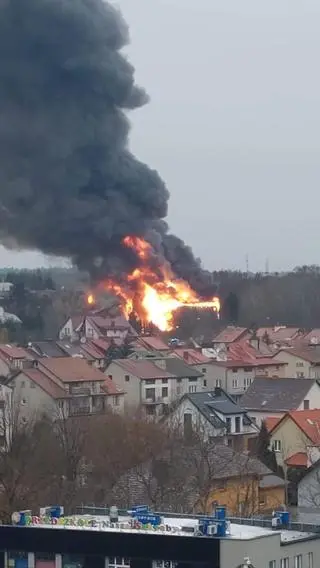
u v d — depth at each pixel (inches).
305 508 2888.8
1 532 1695.4
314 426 3617.1
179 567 1608.0
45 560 1676.9
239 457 2974.9
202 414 4003.4
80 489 2989.7
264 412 4330.7
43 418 4195.4
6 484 2935.5
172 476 2778.1
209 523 1652.3
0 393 4648.1
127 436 3467.0
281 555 1672.0
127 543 1632.6
